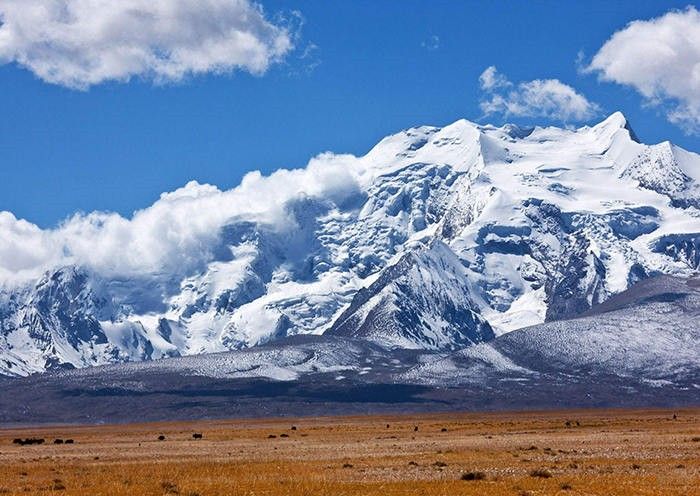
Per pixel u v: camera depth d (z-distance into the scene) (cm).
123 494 13762
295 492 13712
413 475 16362
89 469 18875
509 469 17112
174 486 14550
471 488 14062
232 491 13900
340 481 15400
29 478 16950
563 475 15912
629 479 15062
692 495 13138
